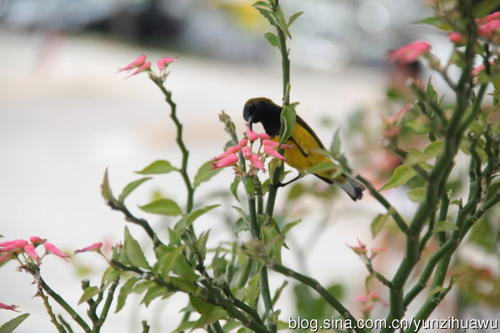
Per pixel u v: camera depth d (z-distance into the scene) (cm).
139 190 1144
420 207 317
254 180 324
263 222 325
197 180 332
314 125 1296
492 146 323
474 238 352
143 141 1442
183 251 322
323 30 2595
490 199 325
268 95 2117
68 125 1647
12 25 2939
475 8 314
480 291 350
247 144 325
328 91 2131
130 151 1393
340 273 411
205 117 1662
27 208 1041
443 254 324
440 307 356
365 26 2412
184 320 334
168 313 503
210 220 868
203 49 2836
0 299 620
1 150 1400
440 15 314
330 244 789
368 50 2534
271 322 325
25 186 1166
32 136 1531
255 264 331
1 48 2619
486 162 325
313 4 2566
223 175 1191
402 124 317
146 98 1958
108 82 2162
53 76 2184
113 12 2944
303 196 371
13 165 1298
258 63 2753
